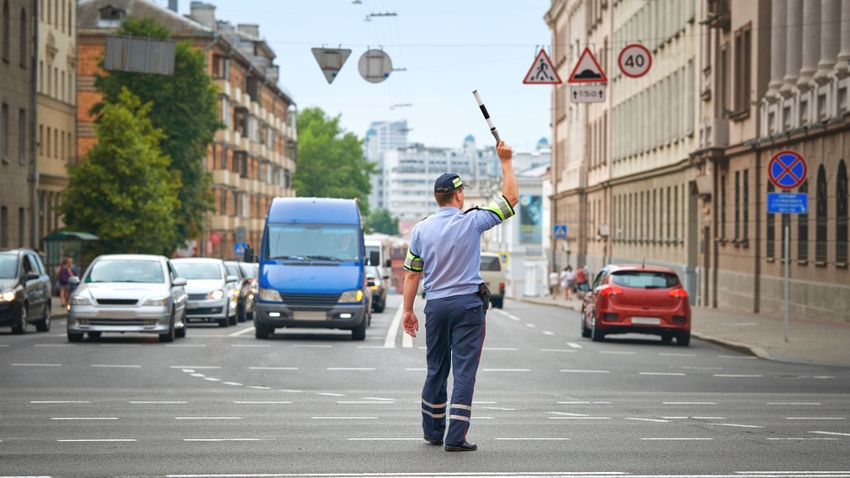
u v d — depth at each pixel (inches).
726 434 999.6
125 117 5295.3
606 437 973.8
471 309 874.8
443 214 886.4
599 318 2447.1
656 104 5595.5
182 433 985.5
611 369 1796.3
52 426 1030.4
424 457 847.1
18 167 4958.2
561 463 822.5
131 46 3725.4
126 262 2364.7
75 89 6269.7
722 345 2390.5
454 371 880.9
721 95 4318.4
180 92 6102.4
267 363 1822.1
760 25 3794.3
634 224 6190.9
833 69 3073.3
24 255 2635.3
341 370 1715.1
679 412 1188.5
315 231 2477.9
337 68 3152.1
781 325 2960.1
